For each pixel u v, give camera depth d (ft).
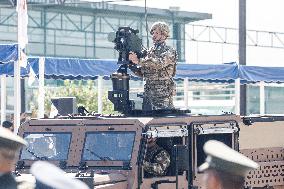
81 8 268.41
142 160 40.32
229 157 20.01
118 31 47.24
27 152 43.47
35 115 92.99
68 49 275.59
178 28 275.39
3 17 257.96
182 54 274.98
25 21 71.97
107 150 41.39
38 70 85.35
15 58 72.49
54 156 42.63
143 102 47.80
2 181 22.43
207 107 217.15
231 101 213.05
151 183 41.14
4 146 22.33
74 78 104.94
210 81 124.88
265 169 50.31
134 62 46.80
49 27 269.03
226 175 19.95
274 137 52.16
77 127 42.88
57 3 143.43
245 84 127.24
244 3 129.29
